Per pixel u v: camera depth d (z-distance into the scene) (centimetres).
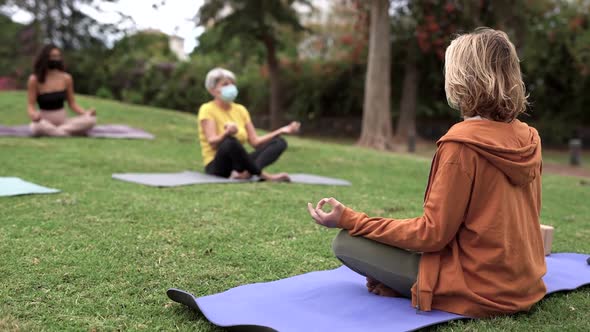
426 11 1616
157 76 2181
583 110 1880
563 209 518
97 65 2223
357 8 1670
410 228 205
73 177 529
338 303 223
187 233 340
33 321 207
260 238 339
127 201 422
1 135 800
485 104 202
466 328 198
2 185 460
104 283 252
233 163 552
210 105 588
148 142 881
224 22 1897
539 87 1869
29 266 268
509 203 202
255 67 2269
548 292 244
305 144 1055
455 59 208
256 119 2192
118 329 203
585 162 1455
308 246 326
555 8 1800
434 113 1978
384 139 1370
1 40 2194
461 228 208
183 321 212
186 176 571
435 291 209
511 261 203
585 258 320
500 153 198
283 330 191
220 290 251
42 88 832
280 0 1844
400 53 1755
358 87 1997
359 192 541
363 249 223
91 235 326
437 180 202
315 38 2181
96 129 945
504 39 205
